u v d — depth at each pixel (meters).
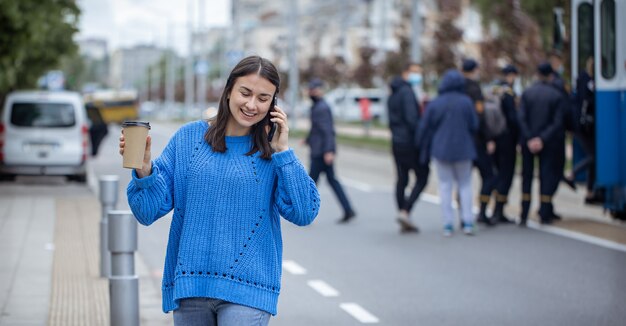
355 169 38.66
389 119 19.67
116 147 61.09
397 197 19.77
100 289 13.86
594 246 17.86
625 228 20.14
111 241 10.00
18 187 31.17
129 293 9.87
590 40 19.77
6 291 13.69
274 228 6.51
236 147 6.41
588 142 20.12
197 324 6.39
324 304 13.05
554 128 19.84
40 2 31.33
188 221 6.35
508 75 20.27
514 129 20.33
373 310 12.65
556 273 15.23
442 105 18.72
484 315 12.30
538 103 19.77
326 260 16.64
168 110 161.75
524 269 15.58
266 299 6.35
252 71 6.29
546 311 12.52
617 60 18.48
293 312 12.53
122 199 26.66
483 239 18.77
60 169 31.38
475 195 26.89
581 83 19.95
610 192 18.89
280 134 6.46
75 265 15.90
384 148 50.41
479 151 20.17
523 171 20.34
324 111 21.22
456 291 13.87
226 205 6.32
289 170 6.35
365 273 15.38
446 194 19.16
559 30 21.47
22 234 19.70
